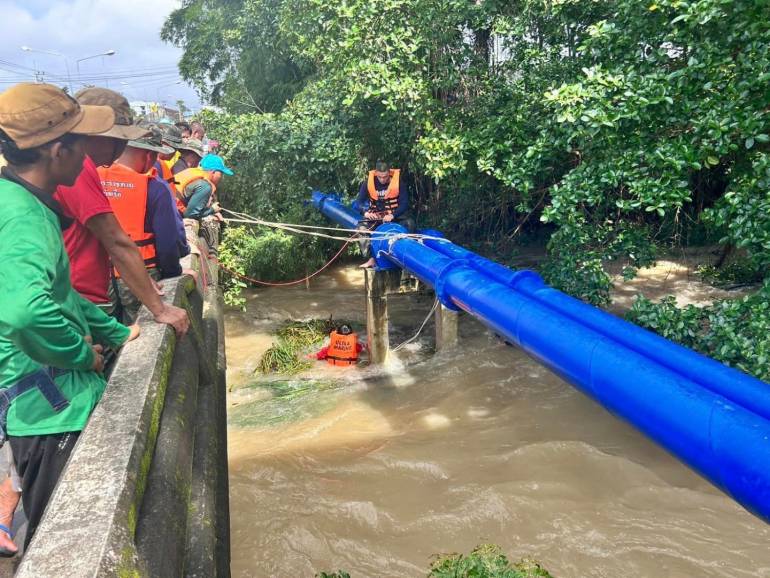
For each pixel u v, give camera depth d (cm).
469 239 1156
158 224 402
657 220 923
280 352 941
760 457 261
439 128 942
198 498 290
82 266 289
